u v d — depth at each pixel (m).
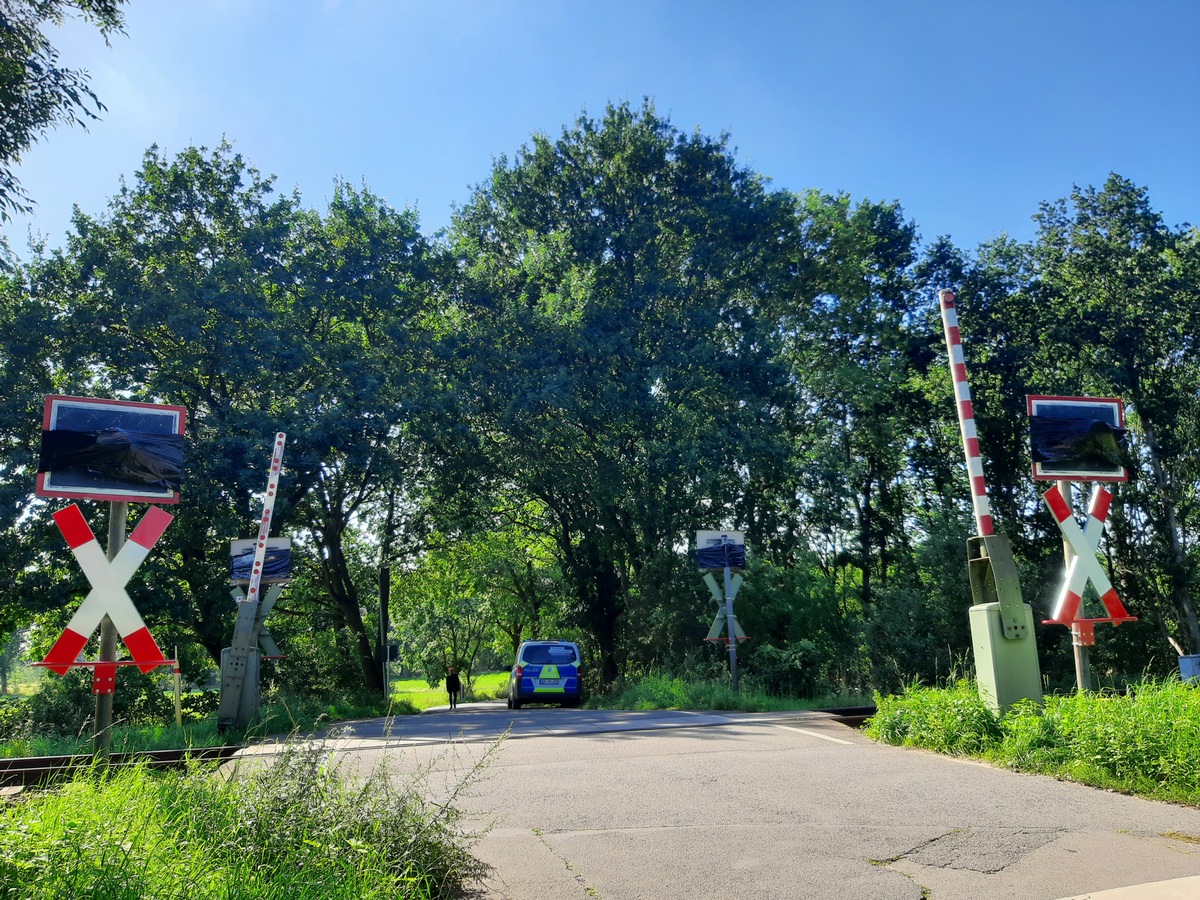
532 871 5.14
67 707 20.48
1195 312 32.75
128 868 3.63
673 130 34.69
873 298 40.25
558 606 41.09
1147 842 5.52
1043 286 36.81
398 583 43.06
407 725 15.75
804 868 5.10
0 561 24.45
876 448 39.66
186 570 27.00
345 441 27.41
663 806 6.71
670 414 29.81
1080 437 10.48
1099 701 8.42
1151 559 33.50
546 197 34.78
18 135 12.01
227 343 26.89
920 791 7.08
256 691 14.45
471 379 30.48
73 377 26.31
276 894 3.87
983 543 9.64
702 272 33.88
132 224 29.20
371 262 30.77
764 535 30.19
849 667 22.38
